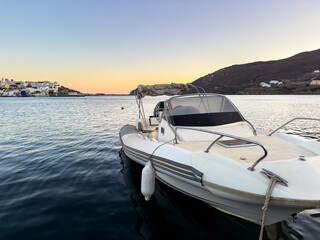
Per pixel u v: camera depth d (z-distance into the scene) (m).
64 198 3.83
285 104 37.09
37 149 7.38
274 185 2.21
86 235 2.80
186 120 4.39
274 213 2.52
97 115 21.06
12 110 28.02
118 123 14.75
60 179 4.72
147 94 6.38
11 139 9.10
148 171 3.46
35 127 12.63
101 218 3.21
